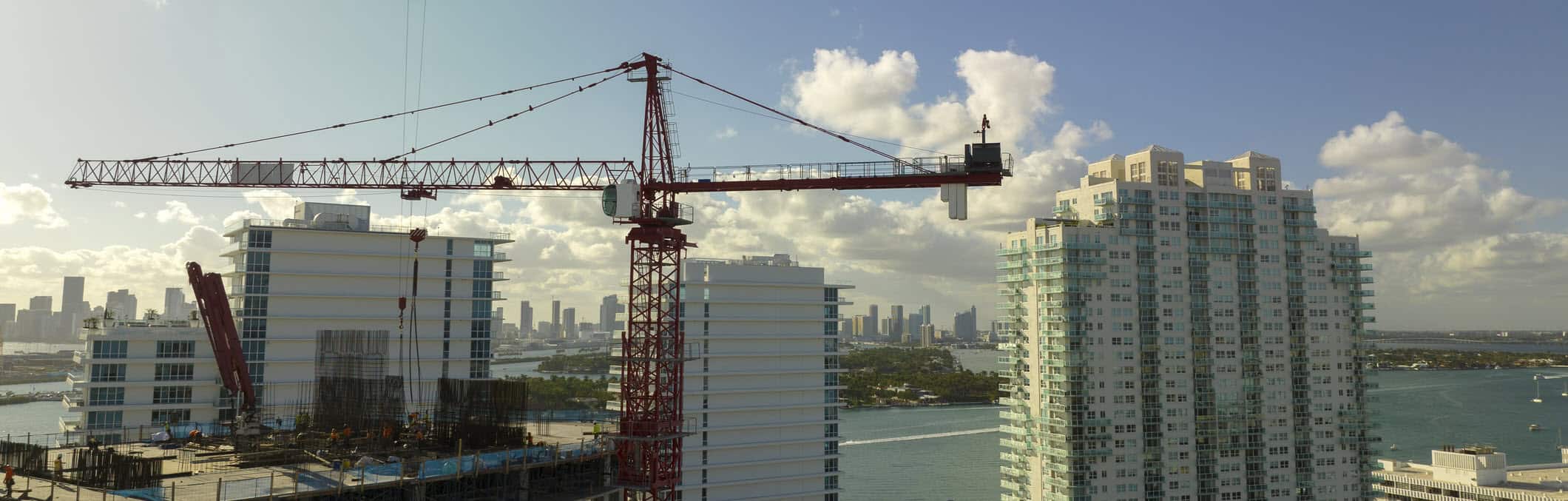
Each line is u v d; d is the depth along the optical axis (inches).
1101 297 7519.7
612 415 5639.8
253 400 4840.1
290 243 6594.5
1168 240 7770.7
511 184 5905.5
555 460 3868.1
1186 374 7701.8
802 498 7672.2
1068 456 7293.3
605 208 5295.3
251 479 3157.0
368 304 6801.2
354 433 3887.8
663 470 5334.6
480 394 4050.2
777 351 7736.2
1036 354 7760.8
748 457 7524.6
